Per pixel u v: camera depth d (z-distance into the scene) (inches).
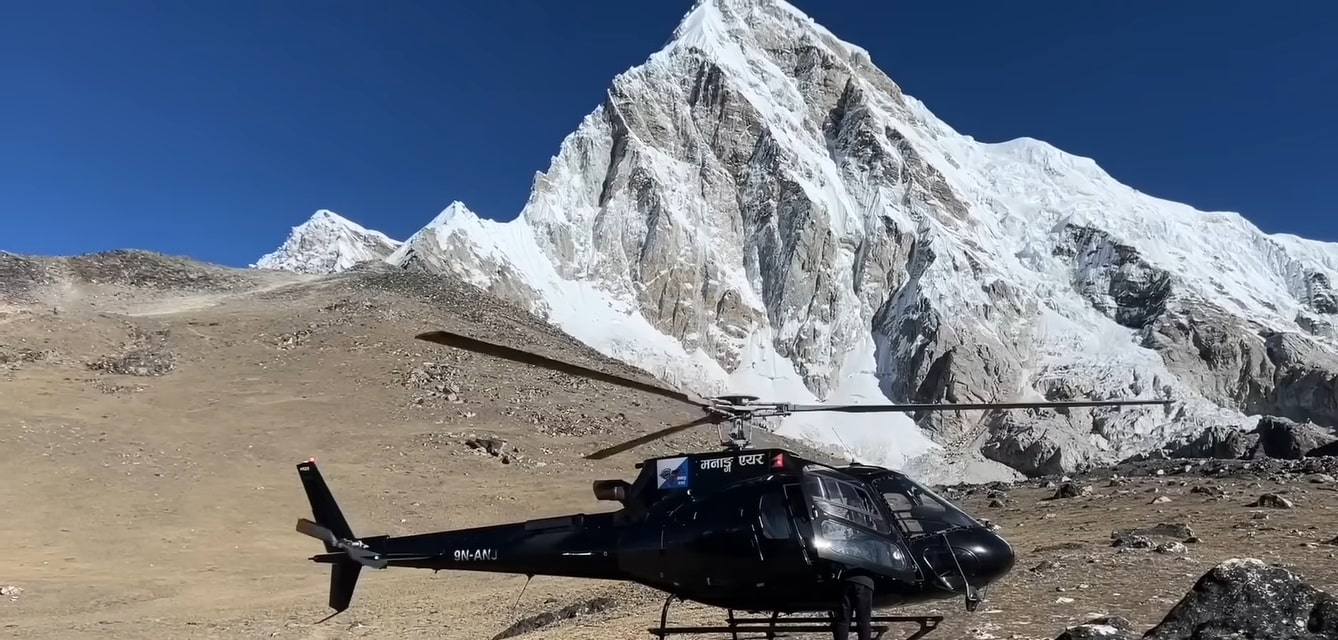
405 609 955.3
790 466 394.3
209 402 2226.9
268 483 1785.2
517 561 441.1
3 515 1445.6
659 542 402.6
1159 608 418.6
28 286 3472.0
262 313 3105.3
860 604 371.2
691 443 2516.0
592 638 517.3
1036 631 391.9
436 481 1881.2
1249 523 708.7
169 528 1492.4
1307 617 297.3
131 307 3346.5
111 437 1876.2
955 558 395.9
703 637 483.8
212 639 845.2
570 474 2047.2
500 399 2568.9
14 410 1914.4
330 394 2397.9
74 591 1125.7
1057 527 859.4
